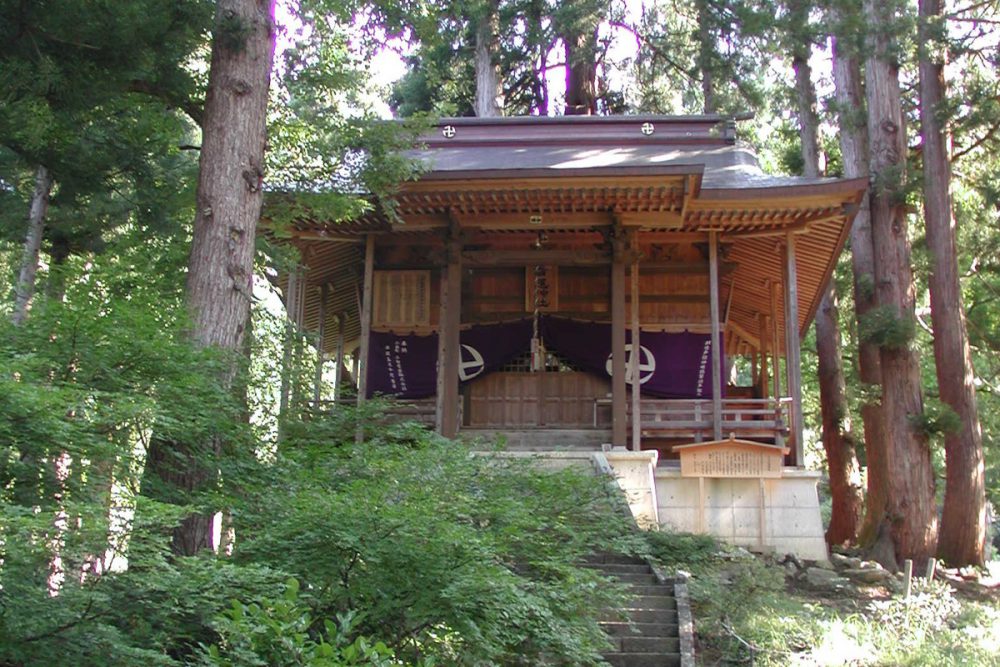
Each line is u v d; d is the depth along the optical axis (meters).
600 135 19.66
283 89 12.54
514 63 27.67
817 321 24.09
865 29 17.41
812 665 9.71
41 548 4.79
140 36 9.52
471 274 18.80
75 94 9.53
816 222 16.80
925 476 18.22
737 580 11.26
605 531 8.92
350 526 6.30
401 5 11.82
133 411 5.81
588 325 18.16
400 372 18.27
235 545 6.84
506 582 6.47
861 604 13.10
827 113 22.19
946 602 12.81
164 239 12.28
